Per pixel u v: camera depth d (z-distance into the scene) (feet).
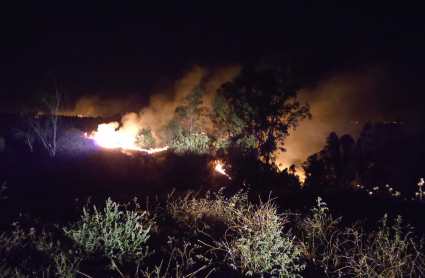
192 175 69.26
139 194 42.73
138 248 16.93
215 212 24.02
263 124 92.27
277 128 93.40
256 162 62.03
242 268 15.01
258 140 92.84
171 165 75.00
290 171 62.80
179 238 19.61
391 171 64.44
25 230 21.38
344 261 16.58
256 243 15.23
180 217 23.72
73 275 14.06
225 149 86.79
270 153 89.04
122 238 17.06
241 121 91.09
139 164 79.97
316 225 19.22
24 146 93.40
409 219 27.17
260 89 91.09
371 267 15.46
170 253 17.34
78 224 18.74
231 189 43.83
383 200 36.24
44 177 67.10
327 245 17.47
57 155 87.76
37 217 25.91
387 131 74.23
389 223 25.44
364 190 43.09
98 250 16.67
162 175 70.59
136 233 18.13
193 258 16.85
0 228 22.31
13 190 57.06
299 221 21.71
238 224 19.62
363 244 18.49
